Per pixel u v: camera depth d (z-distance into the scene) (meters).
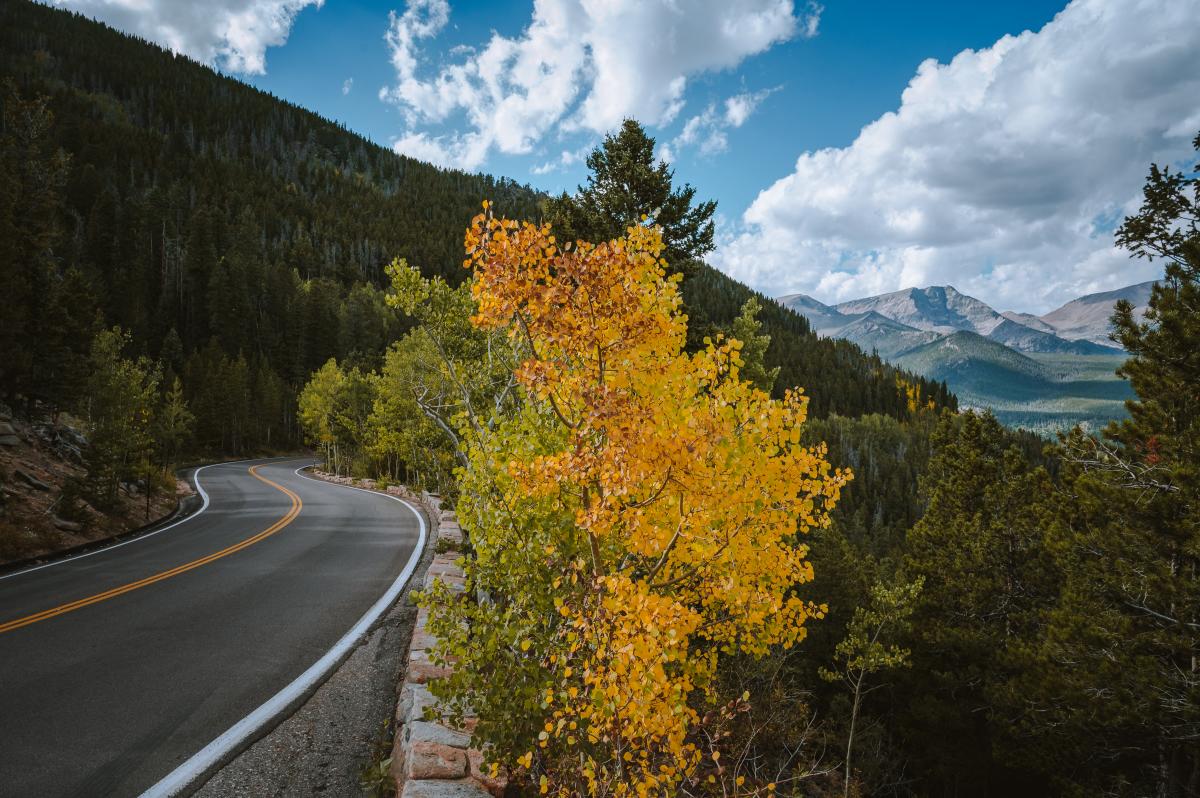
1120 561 11.84
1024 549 19.97
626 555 4.83
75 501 14.07
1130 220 10.59
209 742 4.49
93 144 144.75
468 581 5.15
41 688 5.36
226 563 11.27
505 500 4.70
